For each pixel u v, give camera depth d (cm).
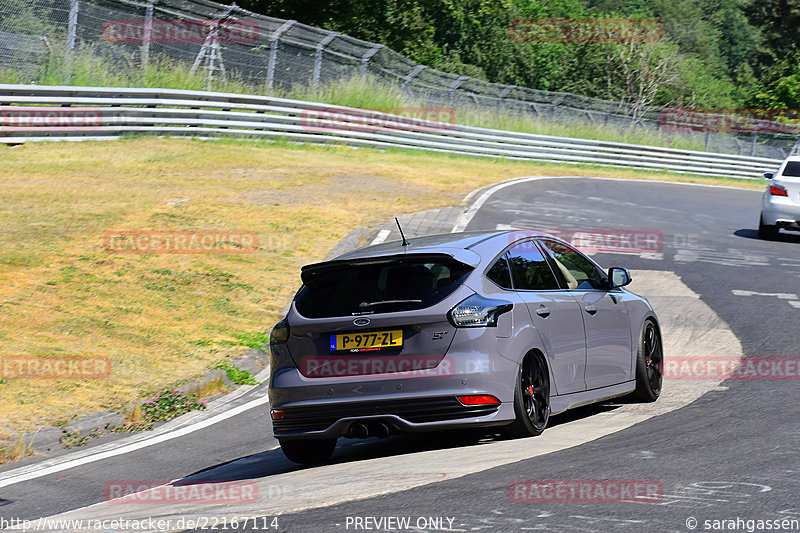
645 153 8044
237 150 5597
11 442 1803
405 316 1376
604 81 13975
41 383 2133
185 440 1848
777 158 9456
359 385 1388
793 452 1234
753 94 14850
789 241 4403
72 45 5509
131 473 1614
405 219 4069
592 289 1688
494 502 1042
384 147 6712
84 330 2522
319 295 1458
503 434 1452
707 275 3322
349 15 10050
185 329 2605
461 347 1363
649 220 4731
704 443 1320
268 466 1559
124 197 4034
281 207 4100
